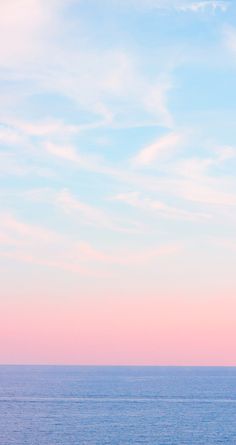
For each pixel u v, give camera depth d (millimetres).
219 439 78438
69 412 109188
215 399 138500
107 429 86688
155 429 87000
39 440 76875
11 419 98438
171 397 143375
